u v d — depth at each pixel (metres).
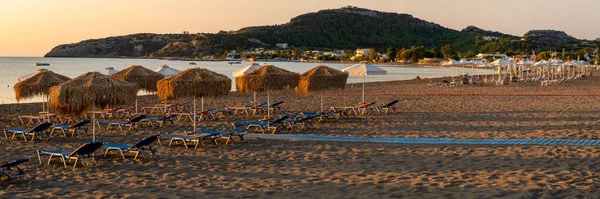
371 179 8.78
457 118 17.33
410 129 14.78
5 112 21.05
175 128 15.81
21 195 8.11
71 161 10.63
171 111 21.45
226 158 10.86
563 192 7.54
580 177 8.44
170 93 12.82
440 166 9.68
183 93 12.76
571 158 10.02
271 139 13.12
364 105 18.70
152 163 10.43
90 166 10.18
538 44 192.38
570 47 191.75
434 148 11.52
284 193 7.99
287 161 10.47
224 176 9.25
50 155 10.47
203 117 18.34
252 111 20.44
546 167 9.31
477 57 154.00
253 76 16.19
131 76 19.14
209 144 12.47
